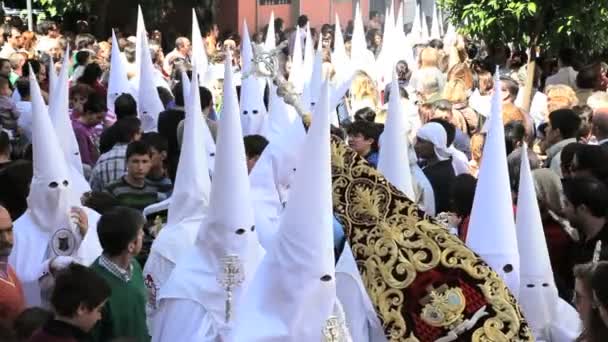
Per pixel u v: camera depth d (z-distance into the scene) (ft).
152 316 17.25
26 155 26.11
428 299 12.91
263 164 17.39
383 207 13.38
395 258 13.14
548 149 27.12
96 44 53.52
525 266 16.07
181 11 70.08
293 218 12.55
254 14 71.67
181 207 17.85
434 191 24.89
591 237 18.60
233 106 14.56
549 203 19.85
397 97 16.69
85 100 31.58
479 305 12.82
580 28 41.09
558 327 16.03
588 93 36.29
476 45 53.93
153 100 35.29
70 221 19.10
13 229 18.48
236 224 14.58
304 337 12.65
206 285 14.76
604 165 21.27
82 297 14.40
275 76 14.37
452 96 36.22
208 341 14.46
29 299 18.67
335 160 13.71
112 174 24.79
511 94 31.73
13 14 73.20
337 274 13.96
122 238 16.29
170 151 26.00
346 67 46.98
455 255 12.99
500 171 14.92
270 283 12.75
